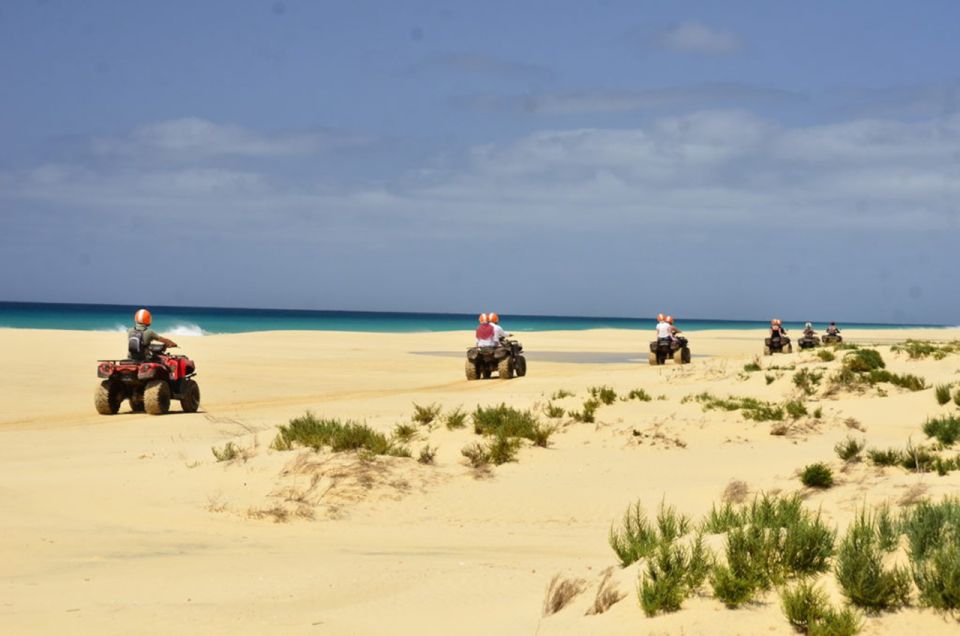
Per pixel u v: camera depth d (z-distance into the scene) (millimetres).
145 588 7516
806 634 5023
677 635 5199
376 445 13797
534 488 12414
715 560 5750
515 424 15211
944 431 14375
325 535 10391
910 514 6227
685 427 15945
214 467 13109
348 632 6199
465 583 7602
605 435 15562
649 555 6191
